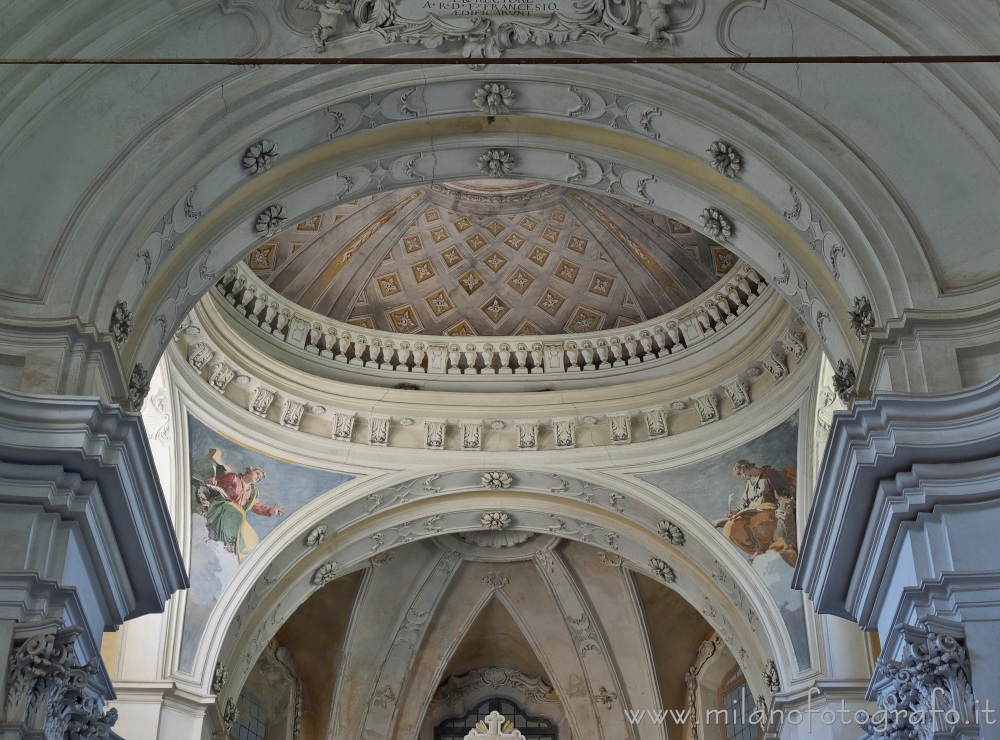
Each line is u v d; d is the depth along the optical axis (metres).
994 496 9.30
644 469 17.80
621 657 21.39
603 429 18.20
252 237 12.20
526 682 22.88
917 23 10.92
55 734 9.22
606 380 18.50
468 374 18.69
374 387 18.17
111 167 10.74
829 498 10.27
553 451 18.09
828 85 11.23
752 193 11.60
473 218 19.23
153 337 11.27
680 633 21.41
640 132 11.91
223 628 16.64
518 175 12.80
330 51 11.47
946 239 10.50
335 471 17.77
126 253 10.52
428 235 19.31
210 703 16.16
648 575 20.09
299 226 18.23
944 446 9.38
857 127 11.06
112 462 9.48
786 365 16.88
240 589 16.92
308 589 18.44
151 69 11.12
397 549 20.91
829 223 10.84
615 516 18.47
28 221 10.41
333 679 21.28
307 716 21.50
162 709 15.73
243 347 17.03
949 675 8.89
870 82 11.12
